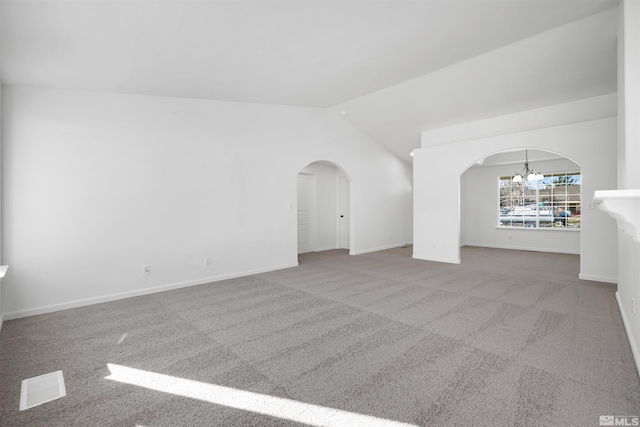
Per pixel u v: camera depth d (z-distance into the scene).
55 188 3.57
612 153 4.58
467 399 1.87
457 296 4.02
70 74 3.26
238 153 5.16
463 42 3.54
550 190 8.07
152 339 2.80
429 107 5.71
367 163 7.68
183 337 2.84
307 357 2.44
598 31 3.39
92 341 2.77
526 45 3.71
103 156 3.87
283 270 5.66
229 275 5.05
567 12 3.06
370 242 7.86
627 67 2.65
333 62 3.82
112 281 3.95
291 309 3.57
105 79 3.51
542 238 8.08
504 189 8.83
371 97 5.70
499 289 4.35
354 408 1.82
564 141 5.01
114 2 2.18
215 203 4.89
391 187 8.45
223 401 1.91
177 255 4.50
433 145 6.74
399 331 2.91
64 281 3.63
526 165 7.63
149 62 3.25
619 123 3.17
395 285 4.59
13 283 3.33
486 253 7.73
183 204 4.55
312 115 6.32
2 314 3.24
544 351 2.47
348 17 2.81
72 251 3.68
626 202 1.78
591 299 3.83
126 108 4.05
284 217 5.82
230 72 3.81
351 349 2.56
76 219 3.70
